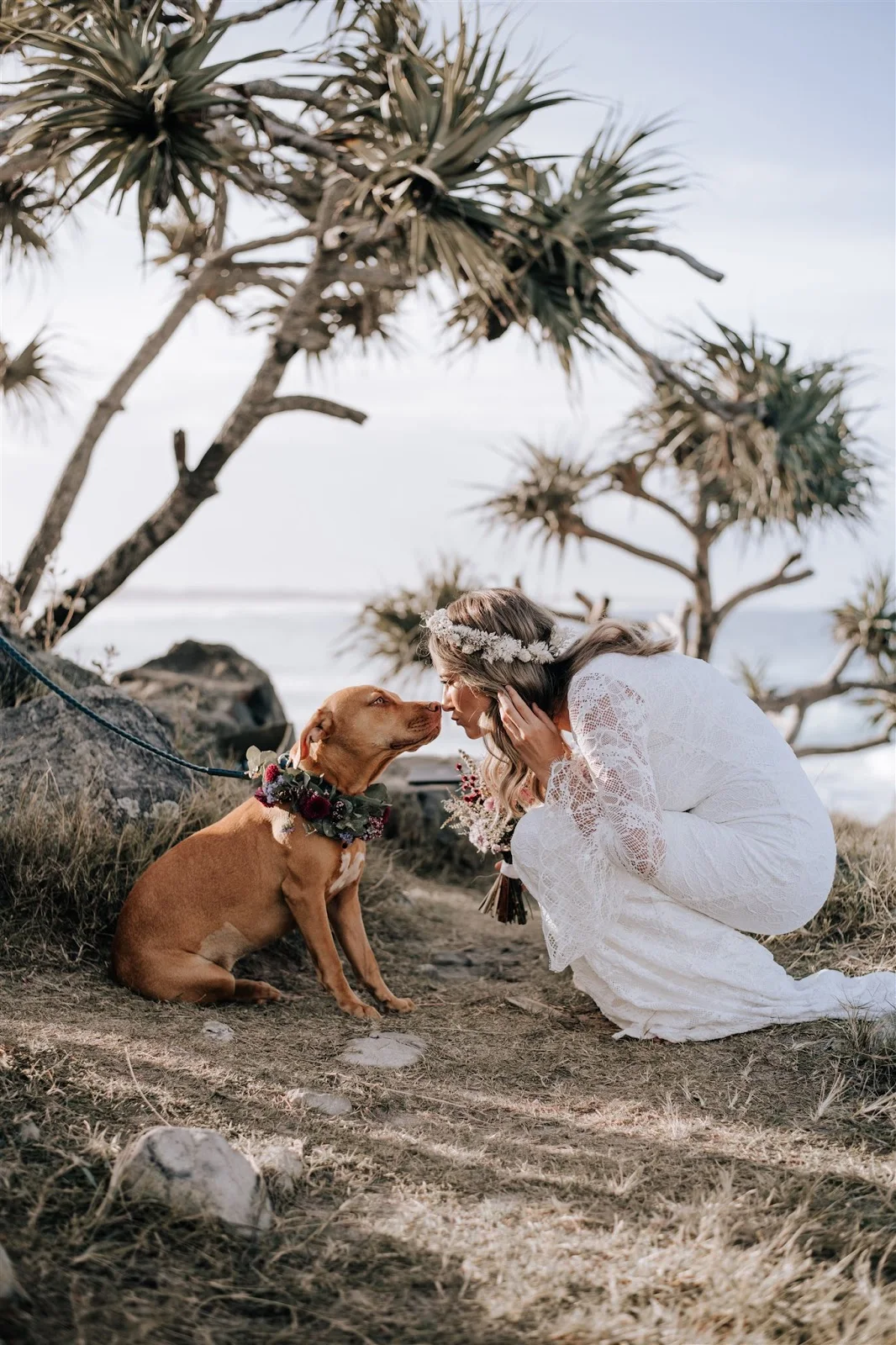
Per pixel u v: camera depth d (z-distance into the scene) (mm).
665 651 3275
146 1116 2549
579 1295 2016
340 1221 2230
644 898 3162
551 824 3148
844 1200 2346
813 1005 3203
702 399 8484
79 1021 3094
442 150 6262
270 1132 2559
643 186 7230
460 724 3477
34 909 3748
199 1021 3254
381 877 4980
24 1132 2371
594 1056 3150
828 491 9930
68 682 5270
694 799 3217
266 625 81750
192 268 8672
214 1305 1934
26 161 6293
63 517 7312
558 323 7332
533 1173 2469
